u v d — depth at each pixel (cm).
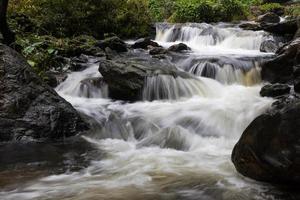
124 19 1305
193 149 590
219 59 914
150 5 1733
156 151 580
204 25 1330
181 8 1593
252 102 725
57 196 424
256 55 996
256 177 446
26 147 584
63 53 984
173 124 661
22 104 632
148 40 1134
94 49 1027
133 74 779
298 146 402
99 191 436
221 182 455
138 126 657
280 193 422
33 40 1000
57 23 1172
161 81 790
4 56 666
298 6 1770
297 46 836
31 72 672
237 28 1316
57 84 858
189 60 934
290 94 751
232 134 634
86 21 1232
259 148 434
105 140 635
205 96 798
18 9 1159
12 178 472
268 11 1703
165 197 421
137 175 482
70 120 647
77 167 511
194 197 421
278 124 425
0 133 602
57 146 593
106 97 807
